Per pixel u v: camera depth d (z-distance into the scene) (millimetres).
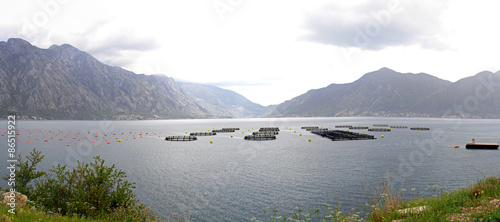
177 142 91875
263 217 24359
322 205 26656
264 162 50719
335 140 94062
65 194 15438
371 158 54062
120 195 15258
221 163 50125
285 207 26672
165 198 29719
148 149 72312
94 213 13891
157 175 40281
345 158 54281
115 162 51688
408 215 10477
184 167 46406
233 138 106500
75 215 13055
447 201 11656
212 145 81688
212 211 26047
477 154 58750
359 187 32250
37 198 15148
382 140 92812
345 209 24812
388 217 10719
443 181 34531
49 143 88188
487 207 9852
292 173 40750
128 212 14352
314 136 113312
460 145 76500
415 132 133125
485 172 39781
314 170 42688
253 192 31578
